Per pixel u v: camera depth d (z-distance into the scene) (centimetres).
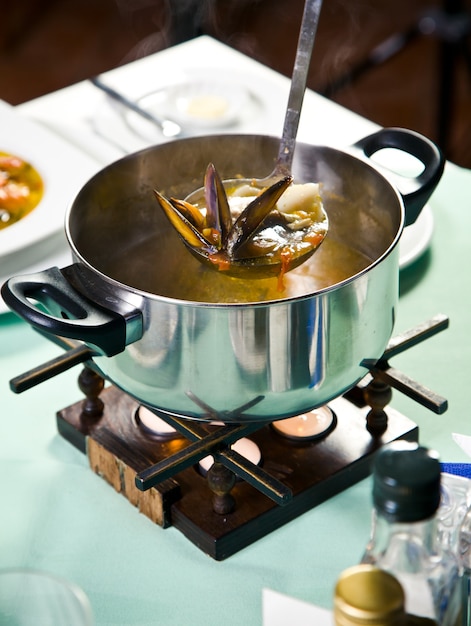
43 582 62
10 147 129
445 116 252
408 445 51
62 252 114
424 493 49
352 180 87
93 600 75
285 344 69
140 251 92
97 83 140
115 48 322
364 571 49
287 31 327
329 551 79
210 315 67
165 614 74
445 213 119
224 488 77
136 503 83
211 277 90
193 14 254
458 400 92
